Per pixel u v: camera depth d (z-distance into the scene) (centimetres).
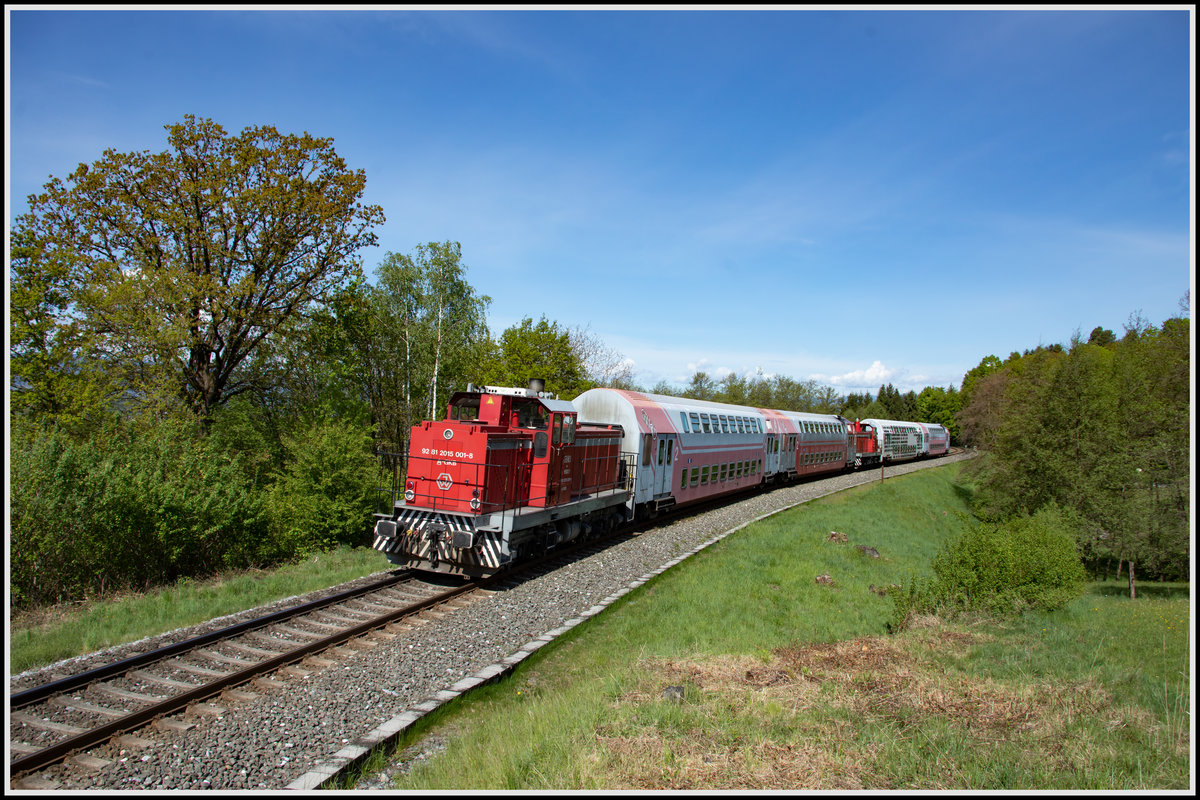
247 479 1823
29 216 2166
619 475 1791
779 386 7369
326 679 786
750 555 1627
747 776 542
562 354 3616
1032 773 544
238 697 730
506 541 1207
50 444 1292
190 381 2262
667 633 1047
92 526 1282
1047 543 1346
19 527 1163
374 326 2950
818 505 2617
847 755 580
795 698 732
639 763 565
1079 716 680
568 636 1004
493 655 901
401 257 3173
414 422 3156
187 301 2044
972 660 881
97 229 2230
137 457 1497
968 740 616
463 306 3366
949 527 3109
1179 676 829
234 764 593
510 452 1333
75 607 1174
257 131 2389
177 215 2227
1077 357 2586
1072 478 2388
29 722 651
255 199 2252
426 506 1295
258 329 2395
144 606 1095
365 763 604
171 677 781
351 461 1777
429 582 1262
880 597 1376
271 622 974
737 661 871
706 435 2325
